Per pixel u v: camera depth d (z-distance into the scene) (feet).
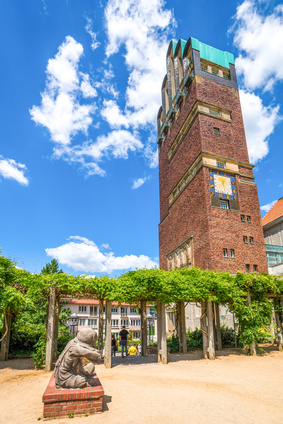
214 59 118.42
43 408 19.44
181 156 116.06
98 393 20.24
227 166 99.45
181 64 131.75
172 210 120.06
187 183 104.99
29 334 55.26
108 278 41.63
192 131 107.14
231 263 86.12
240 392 25.71
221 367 38.14
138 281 41.37
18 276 39.29
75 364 21.12
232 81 117.08
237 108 112.47
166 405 21.94
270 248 105.19
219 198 92.94
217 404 22.22
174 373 34.55
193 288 43.86
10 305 38.91
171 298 42.63
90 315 148.77
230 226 90.27
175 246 113.09
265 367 37.47
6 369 38.22
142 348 52.95
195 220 96.17
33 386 28.35
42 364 38.75
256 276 51.67
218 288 46.62
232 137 105.50
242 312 49.24
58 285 38.58
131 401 22.94
